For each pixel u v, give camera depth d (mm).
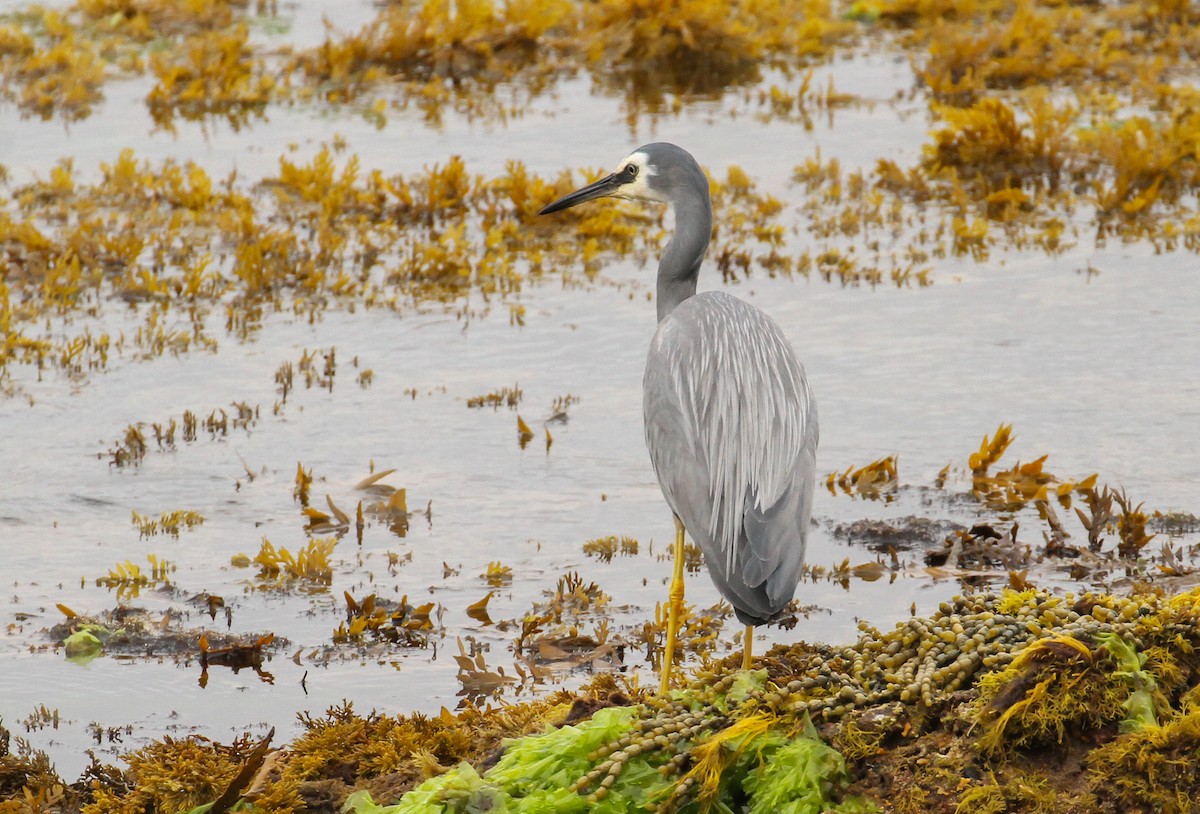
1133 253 18203
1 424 14258
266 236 18422
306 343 16219
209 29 28875
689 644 10297
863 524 12117
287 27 29172
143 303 17312
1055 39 27125
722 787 6852
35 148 22531
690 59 27094
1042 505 12258
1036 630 6859
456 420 14336
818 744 6715
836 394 14609
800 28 28453
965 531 11859
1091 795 6355
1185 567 11133
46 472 13297
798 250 18562
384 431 14117
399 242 19219
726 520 7949
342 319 16859
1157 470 12875
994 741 6477
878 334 16031
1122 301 16719
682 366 8500
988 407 14234
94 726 9430
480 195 20391
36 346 15906
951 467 13148
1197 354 15234
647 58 27000
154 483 13133
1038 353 15414
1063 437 13578
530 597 11164
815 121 23609
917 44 28250
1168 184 20594
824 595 11055
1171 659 6703
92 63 26328
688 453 8258
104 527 12359
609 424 14203
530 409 14555
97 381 15234
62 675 10102
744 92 25297
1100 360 15188
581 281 17875
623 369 15391
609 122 23547
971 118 21500
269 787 7645
